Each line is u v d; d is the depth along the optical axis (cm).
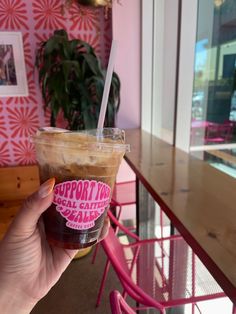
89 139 23
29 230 24
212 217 36
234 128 64
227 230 33
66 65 90
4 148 119
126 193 106
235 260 27
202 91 76
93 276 91
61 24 110
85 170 21
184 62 76
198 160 68
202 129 77
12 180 119
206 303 54
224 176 55
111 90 98
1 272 24
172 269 60
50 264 27
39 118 118
